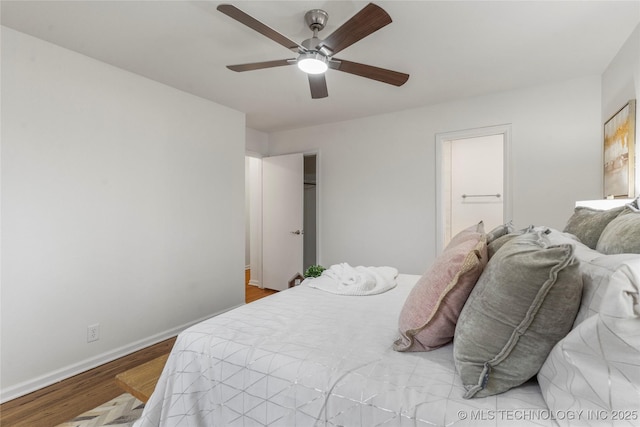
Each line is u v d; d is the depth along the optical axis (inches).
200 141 130.3
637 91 80.4
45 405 77.1
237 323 58.2
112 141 101.3
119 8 73.0
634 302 26.0
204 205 131.9
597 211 64.7
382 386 37.8
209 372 49.4
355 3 71.0
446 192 185.6
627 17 76.9
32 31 82.0
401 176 149.6
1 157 79.0
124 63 100.3
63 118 90.1
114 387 85.1
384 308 67.6
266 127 179.6
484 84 118.1
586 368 28.5
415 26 80.0
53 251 88.0
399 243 150.7
